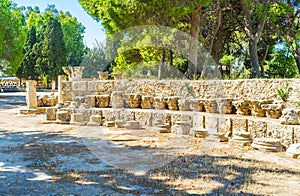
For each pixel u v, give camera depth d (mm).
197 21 10812
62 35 31328
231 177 4176
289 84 6547
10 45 20906
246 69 18672
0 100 18469
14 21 20625
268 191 3619
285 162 4895
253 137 6441
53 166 4676
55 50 30359
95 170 4500
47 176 4184
